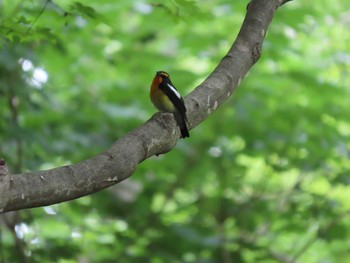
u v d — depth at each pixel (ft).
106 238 43.75
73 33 42.09
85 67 50.03
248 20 22.09
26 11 29.48
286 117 46.83
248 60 21.45
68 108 46.88
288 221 45.80
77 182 15.52
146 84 48.06
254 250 43.93
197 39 45.57
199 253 43.62
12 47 38.04
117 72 50.29
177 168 47.83
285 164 46.29
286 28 47.26
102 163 16.03
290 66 48.26
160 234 44.01
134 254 43.16
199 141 48.34
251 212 46.88
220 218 47.09
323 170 45.37
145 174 47.50
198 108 19.86
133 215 45.37
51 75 48.70
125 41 47.47
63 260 41.29
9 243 42.93
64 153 43.68
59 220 43.45
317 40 51.72
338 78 52.26
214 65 46.57
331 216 44.98
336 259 52.06
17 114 40.98
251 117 47.21
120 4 44.27
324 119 47.14
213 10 46.29
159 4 26.86
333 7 51.42
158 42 53.83
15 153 40.83
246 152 47.09
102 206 45.98
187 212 47.34
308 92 46.50
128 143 16.90
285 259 48.57
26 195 14.75
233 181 47.91
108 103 47.50
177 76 44.73
